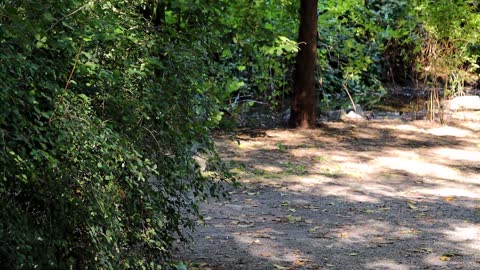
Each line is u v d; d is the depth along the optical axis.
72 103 4.43
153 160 5.41
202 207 8.91
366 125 15.60
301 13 15.02
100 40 4.82
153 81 5.49
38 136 4.23
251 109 16.94
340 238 7.63
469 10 16.45
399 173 11.52
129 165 4.69
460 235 7.82
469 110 17.30
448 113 16.97
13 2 4.20
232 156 12.30
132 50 5.30
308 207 9.11
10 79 3.98
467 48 17.92
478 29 16.48
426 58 17.56
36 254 4.17
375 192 10.12
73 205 4.32
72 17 4.56
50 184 4.25
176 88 5.58
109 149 4.62
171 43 5.77
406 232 7.90
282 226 8.14
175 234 7.60
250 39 7.83
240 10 9.39
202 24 6.05
